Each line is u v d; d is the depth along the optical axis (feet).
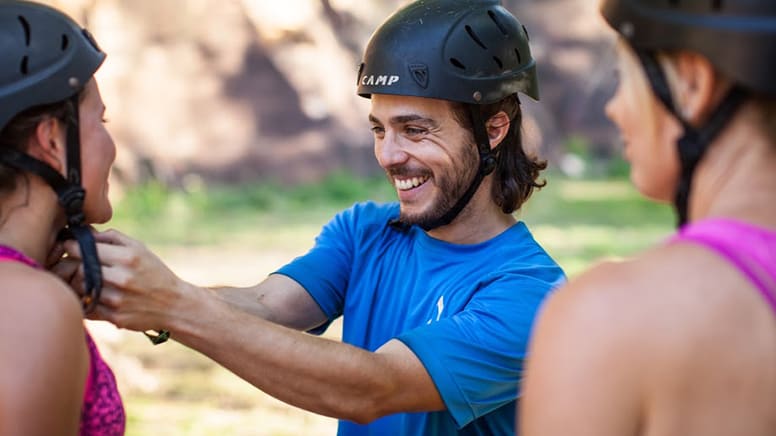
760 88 6.11
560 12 85.10
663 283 6.12
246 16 67.46
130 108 65.41
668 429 6.03
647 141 6.75
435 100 10.78
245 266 44.96
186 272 43.39
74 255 8.60
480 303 10.54
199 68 67.00
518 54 11.18
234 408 25.75
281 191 66.64
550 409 6.16
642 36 6.50
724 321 6.00
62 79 7.89
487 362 10.23
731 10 6.13
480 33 10.84
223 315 9.29
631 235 52.42
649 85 6.65
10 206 8.07
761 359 5.98
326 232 12.18
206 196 63.41
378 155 11.15
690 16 6.26
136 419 24.67
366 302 11.59
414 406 10.17
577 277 6.44
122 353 29.14
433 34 10.70
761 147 6.32
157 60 66.08
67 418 7.34
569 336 6.17
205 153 67.15
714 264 6.12
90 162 8.25
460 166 10.91
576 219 57.93
